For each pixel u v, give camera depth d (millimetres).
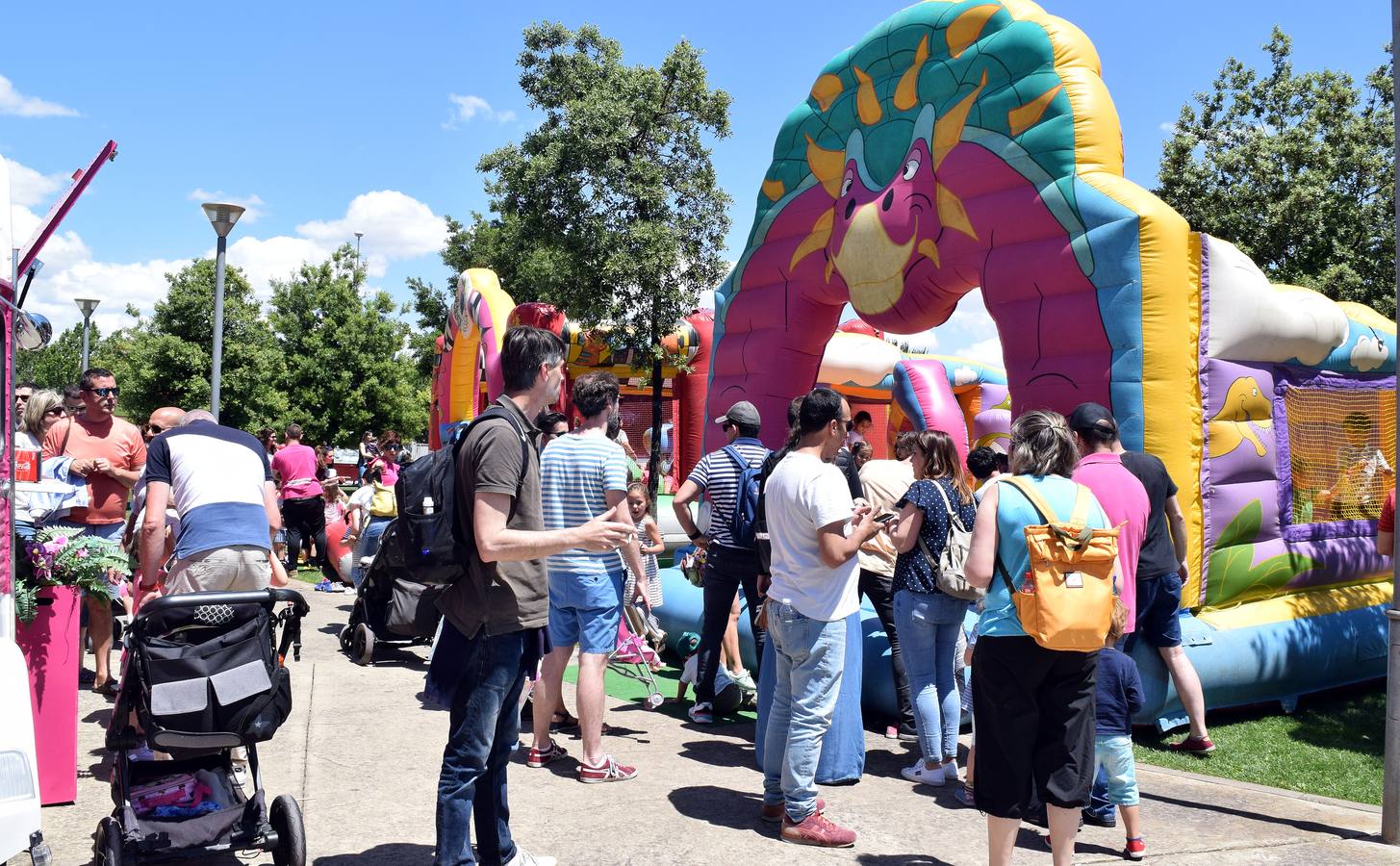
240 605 3912
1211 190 20281
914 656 5145
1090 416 4777
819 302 10062
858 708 4914
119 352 40344
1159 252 6438
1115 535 3494
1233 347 6715
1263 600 7172
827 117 9539
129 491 7020
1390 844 4402
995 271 7375
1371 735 6496
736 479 6105
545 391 3607
